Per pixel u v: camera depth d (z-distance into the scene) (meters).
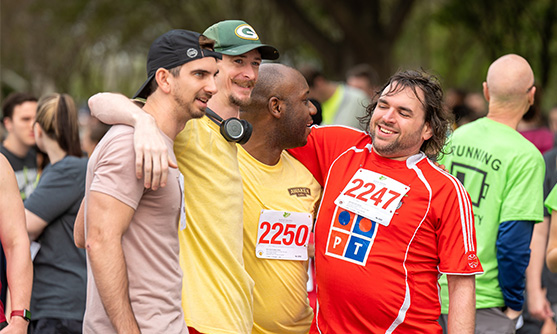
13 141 7.18
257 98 4.55
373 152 4.52
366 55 21.50
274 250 4.57
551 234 5.32
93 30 30.38
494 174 5.38
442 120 4.43
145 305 3.62
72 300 5.43
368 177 4.41
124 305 3.47
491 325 5.39
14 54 34.88
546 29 23.59
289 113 4.56
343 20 21.06
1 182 4.37
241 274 4.13
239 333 4.08
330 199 4.47
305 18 22.47
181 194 3.72
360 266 4.24
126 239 3.59
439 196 4.21
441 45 32.94
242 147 4.64
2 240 4.40
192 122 4.09
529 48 24.59
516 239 5.25
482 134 5.54
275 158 4.68
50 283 5.46
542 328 7.10
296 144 4.65
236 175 4.17
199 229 4.03
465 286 4.19
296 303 4.70
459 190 4.23
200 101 3.72
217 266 4.06
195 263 4.03
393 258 4.20
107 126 7.27
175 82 3.68
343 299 4.30
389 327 4.23
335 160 4.64
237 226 4.14
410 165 4.35
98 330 3.63
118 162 3.48
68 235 5.53
